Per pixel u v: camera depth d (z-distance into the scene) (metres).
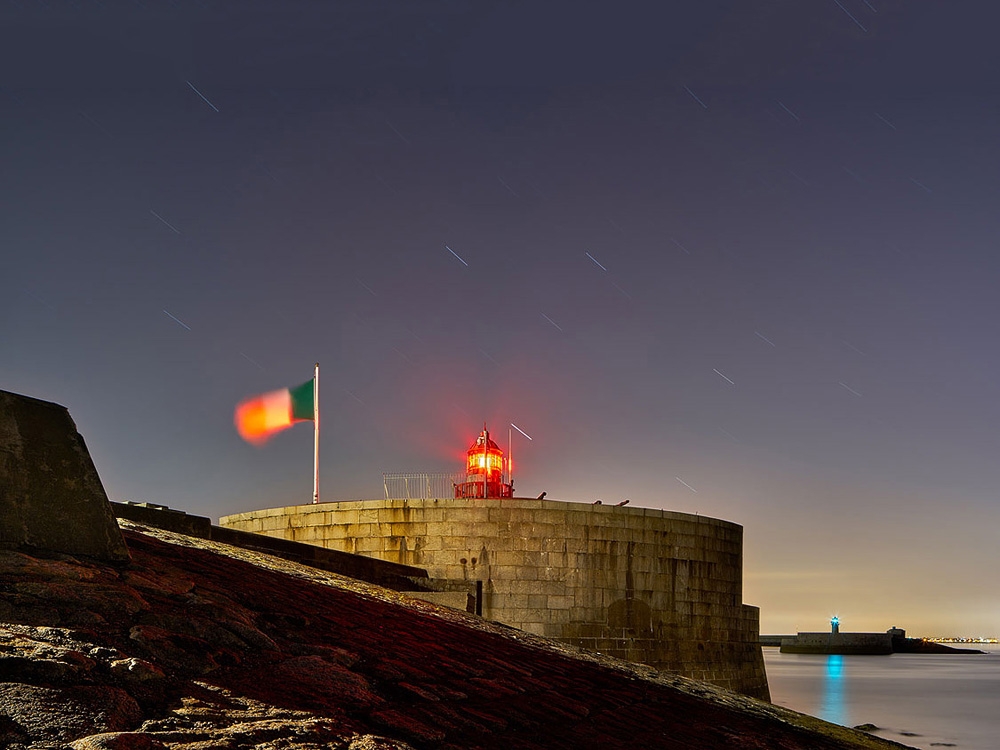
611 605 28.70
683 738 11.02
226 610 9.38
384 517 28.94
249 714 7.04
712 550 31.30
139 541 12.80
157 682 7.14
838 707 65.62
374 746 6.92
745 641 32.66
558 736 9.38
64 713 6.07
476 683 10.40
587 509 28.95
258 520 31.30
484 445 35.16
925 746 44.22
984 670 145.50
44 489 9.76
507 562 28.19
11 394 10.05
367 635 11.16
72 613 7.99
